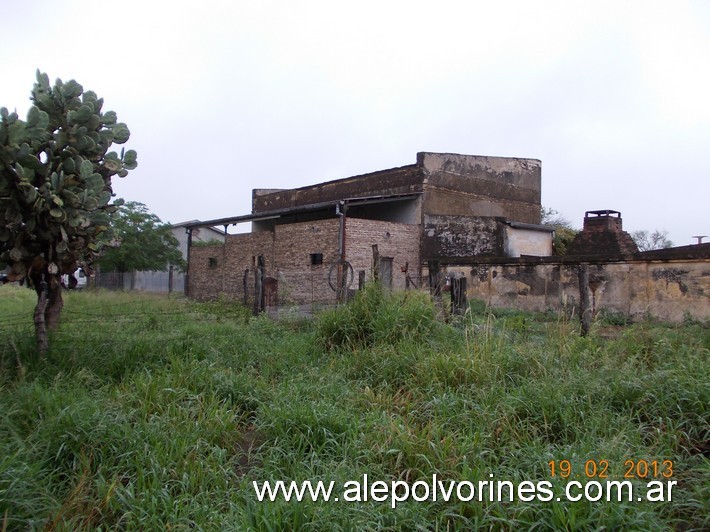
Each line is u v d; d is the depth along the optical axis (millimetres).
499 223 22078
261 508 3273
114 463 4031
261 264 11750
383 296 8492
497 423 4641
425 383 5832
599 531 3057
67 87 6766
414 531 3289
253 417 5328
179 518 3340
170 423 4605
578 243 20031
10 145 5898
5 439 4105
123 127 7457
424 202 20594
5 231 6133
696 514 3479
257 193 30312
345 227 17969
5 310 13109
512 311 14961
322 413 4746
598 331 9133
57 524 3256
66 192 6238
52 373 5977
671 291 13234
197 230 37438
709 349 6664
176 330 9273
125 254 26141
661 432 4586
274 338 8633
